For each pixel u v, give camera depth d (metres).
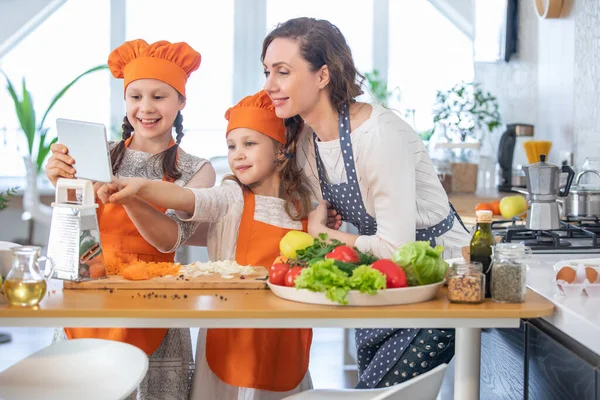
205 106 6.82
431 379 1.78
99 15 6.62
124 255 2.52
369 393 2.04
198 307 1.91
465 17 6.68
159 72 2.54
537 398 2.04
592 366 1.69
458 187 4.93
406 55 6.79
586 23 4.18
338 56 2.33
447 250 2.53
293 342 2.47
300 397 2.03
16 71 6.58
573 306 1.90
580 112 4.29
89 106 6.70
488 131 5.79
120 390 1.90
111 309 1.88
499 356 2.37
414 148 2.40
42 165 6.50
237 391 2.47
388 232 2.25
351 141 2.35
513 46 5.41
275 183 2.61
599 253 2.79
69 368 2.06
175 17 6.71
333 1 6.79
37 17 6.53
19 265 1.90
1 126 6.52
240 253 2.54
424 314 1.89
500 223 3.59
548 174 2.97
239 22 6.77
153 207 2.45
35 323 1.89
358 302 1.92
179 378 2.47
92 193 2.19
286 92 2.34
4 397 1.89
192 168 2.66
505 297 1.98
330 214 2.57
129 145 2.67
